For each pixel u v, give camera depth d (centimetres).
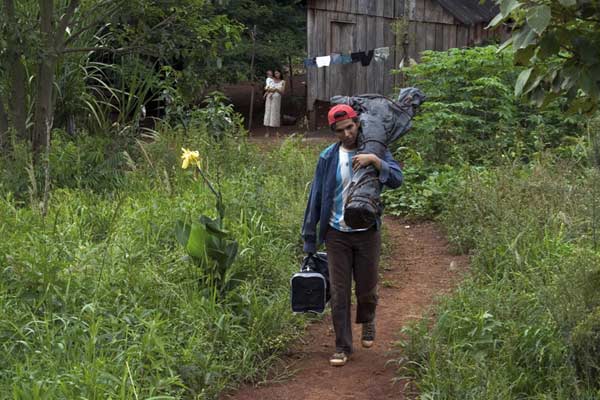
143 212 868
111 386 518
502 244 816
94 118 1409
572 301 559
